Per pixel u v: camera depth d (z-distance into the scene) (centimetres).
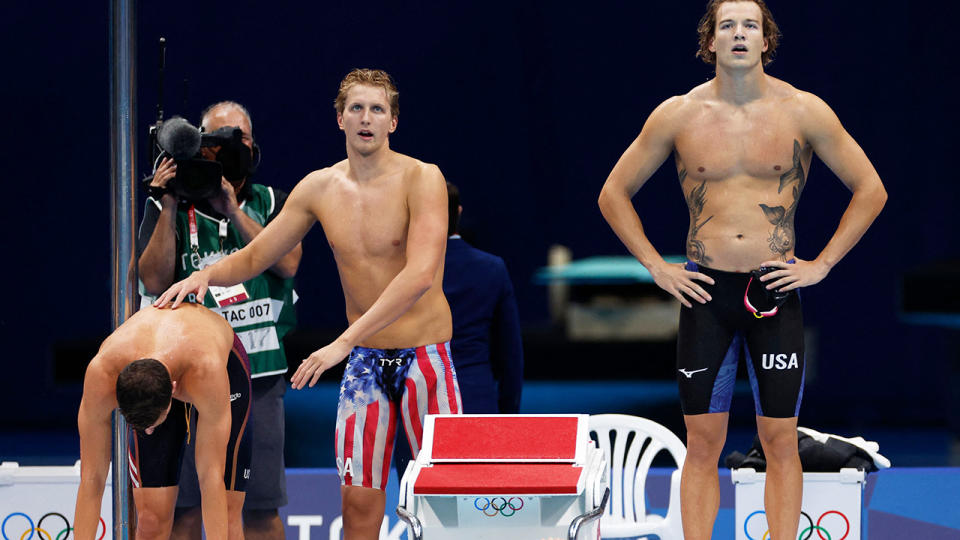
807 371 3625
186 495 1544
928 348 3547
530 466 1216
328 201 1409
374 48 3497
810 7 3512
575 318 3791
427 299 1405
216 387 1253
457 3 3528
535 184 3675
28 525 1556
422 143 3619
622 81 3619
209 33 3362
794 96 1357
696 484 1402
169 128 1488
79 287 3491
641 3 3572
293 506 1848
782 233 1361
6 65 3400
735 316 1370
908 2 3472
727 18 1337
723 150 1354
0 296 3478
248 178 1652
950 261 3522
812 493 1476
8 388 3494
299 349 3688
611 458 1775
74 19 3394
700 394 1387
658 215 3638
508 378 1684
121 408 1183
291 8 3400
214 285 1405
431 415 1306
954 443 3195
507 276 1645
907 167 3550
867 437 3316
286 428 3369
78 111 3431
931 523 1853
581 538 1195
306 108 3444
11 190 3447
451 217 1627
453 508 1220
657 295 3769
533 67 3606
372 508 1386
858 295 3600
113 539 1328
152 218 1591
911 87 3512
